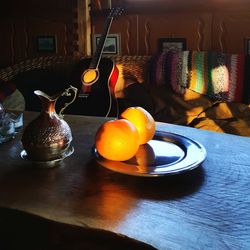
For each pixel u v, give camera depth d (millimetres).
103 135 868
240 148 1033
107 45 2766
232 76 2080
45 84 2551
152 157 937
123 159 877
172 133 1088
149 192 787
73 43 2840
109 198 763
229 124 1930
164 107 2152
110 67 2180
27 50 3045
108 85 2135
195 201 746
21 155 965
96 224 668
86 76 2188
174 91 2232
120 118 996
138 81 2441
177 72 2215
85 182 837
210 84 2131
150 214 698
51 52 2963
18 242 1004
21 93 2443
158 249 595
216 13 2373
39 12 2914
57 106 2111
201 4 2402
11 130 1125
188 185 817
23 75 2572
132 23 2645
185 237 623
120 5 2486
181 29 2504
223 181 835
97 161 886
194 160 885
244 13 2291
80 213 708
